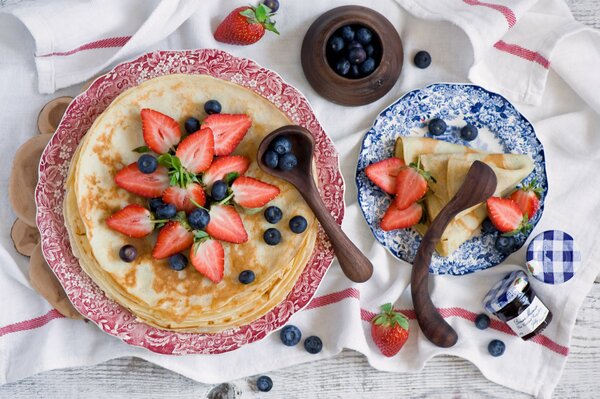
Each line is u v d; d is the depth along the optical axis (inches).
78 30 37.5
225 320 36.6
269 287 36.7
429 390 40.4
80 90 38.4
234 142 36.1
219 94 36.5
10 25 37.8
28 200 37.7
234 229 35.8
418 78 39.7
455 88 39.2
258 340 37.6
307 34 38.6
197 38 38.4
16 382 38.9
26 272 37.9
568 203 40.3
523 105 40.5
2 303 38.1
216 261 35.8
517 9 38.5
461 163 38.4
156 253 35.6
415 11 38.9
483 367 40.0
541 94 39.9
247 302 36.2
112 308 36.9
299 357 39.2
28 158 37.6
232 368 39.1
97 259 35.5
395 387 40.3
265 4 38.4
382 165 38.5
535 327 38.9
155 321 36.5
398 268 39.5
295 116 37.6
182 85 36.4
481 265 39.6
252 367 39.1
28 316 38.3
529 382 40.2
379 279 39.4
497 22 38.4
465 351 39.6
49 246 36.4
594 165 40.3
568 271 39.1
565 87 40.4
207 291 36.1
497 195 39.0
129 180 35.6
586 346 40.8
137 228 35.6
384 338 38.5
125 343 38.2
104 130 35.9
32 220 37.7
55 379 39.1
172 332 37.1
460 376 40.5
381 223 38.7
